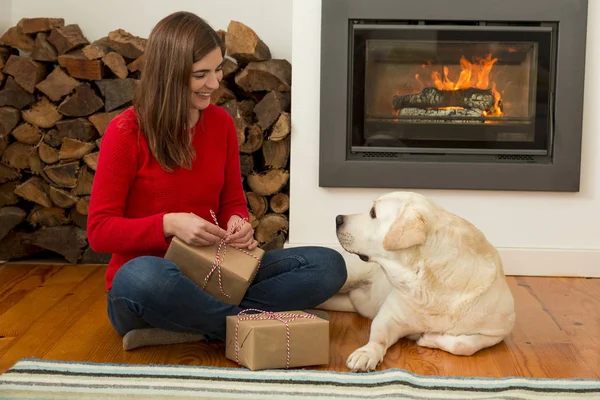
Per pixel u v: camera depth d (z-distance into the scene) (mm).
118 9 3439
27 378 1829
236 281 1984
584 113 3033
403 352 2113
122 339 2199
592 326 2402
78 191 3154
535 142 3035
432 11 2967
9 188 3201
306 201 3123
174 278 1902
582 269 3074
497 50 3035
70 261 3215
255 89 3139
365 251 2102
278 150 3160
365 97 3047
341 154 3043
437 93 3076
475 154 3053
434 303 2059
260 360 1896
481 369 1994
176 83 1939
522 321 2455
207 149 2119
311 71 3059
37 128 3115
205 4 3439
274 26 3424
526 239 3094
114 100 3113
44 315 2451
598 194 3062
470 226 2107
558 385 1832
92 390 1761
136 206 2066
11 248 3213
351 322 2412
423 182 3039
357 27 2988
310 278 2133
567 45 2961
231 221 2143
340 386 1805
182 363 2000
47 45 3127
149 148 2020
